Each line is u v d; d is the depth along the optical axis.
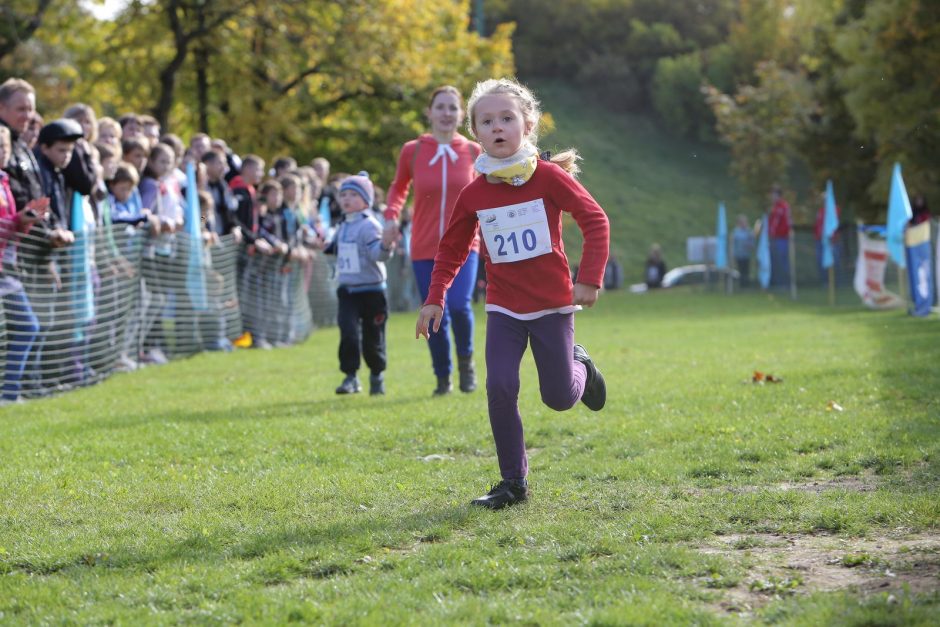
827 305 31.66
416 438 8.70
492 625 4.24
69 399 11.97
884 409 9.24
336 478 7.14
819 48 46.50
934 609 4.21
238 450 8.36
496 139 6.27
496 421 6.34
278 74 36.72
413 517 5.97
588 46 96.25
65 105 37.66
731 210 76.44
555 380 6.45
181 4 34.31
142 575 5.03
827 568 4.91
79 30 37.44
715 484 6.74
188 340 17.83
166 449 8.45
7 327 11.79
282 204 21.11
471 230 6.58
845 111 45.53
